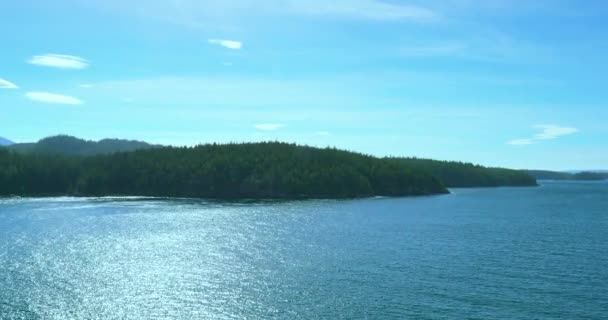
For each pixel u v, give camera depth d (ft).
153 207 562.66
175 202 651.25
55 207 543.39
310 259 262.06
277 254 276.62
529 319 165.99
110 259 258.78
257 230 376.68
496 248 299.38
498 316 168.76
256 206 606.14
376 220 461.37
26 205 567.18
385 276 222.89
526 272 231.50
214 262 254.06
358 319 166.81
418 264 249.14
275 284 209.87
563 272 231.71
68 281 213.46
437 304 181.57
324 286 206.18
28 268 235.61
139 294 195.52
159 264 248.11
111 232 353.51
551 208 629.10
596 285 207.51
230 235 348.18
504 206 655.35
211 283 211.61
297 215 498.69
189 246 300.61
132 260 257.14
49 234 338.54
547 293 195.31
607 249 297.12
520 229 401.08
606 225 433.89
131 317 169.89
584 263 253.24
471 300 185.98
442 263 252.01
